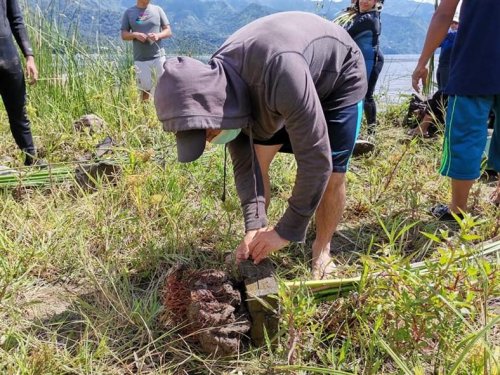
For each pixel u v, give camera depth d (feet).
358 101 8.87
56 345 7.53
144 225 10.57
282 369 6.98
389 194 12.53
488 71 10.46
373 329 7.20
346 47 8.39
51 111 19.42
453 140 11.03
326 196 9.23
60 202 11.86
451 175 11.15
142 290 9.14
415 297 6.84
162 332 7.95
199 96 6.15
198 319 7.42
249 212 8.18
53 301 8.92
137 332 7.97
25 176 12.84
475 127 10.85
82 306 8.57
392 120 21.62
